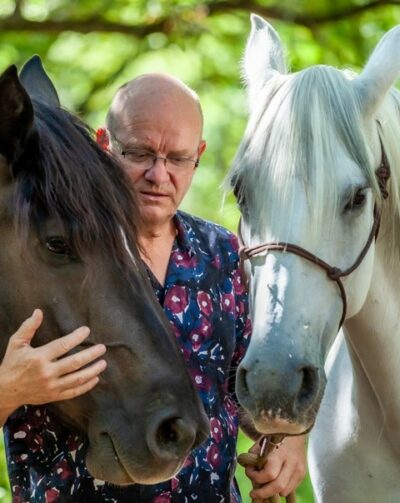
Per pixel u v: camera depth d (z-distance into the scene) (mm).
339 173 4090
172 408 3842
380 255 4504
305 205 4066
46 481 4250
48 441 4262
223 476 4426
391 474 4723
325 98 4164
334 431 4867
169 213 4512
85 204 3873
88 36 11047
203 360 4461
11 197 3891
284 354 3979
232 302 4594
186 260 4555
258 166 4172
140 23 10375
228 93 11484
